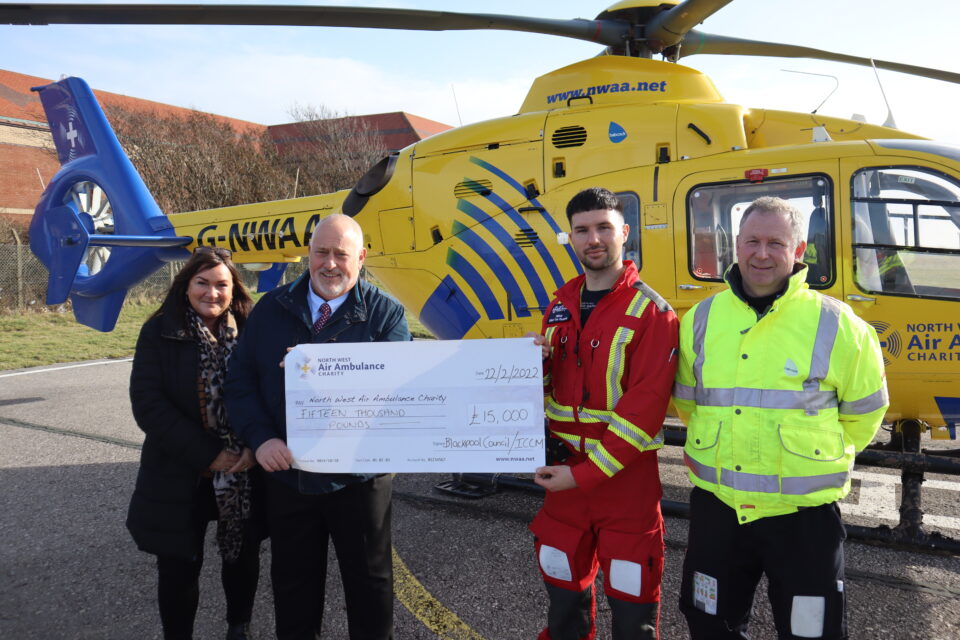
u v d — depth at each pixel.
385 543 2.47
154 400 2.45
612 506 2.23
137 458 5.68
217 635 3.04
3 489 4.93
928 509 4.46
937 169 3.70
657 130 4.30
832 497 1.97
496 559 3.74
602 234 2.21
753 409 2.04
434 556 3.79
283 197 27.06
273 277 7.05
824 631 1.96
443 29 4.39
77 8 3.82
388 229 5.16
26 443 6.12
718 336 2.13
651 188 4.23
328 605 3.28
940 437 4.09
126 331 13.96
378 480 2.44
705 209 4.12
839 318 2.02
